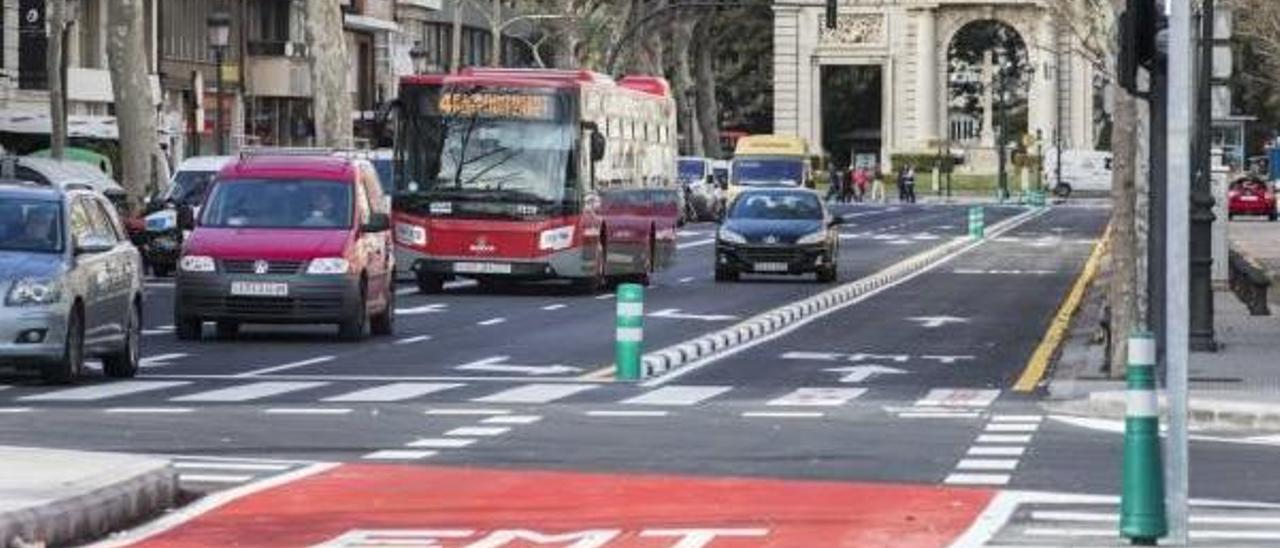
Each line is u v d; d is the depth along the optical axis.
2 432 24.66
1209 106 37.09
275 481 20.91
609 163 56.25
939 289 58.47
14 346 29.67
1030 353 38.56
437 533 17.77
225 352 36.88
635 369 33.03
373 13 120.19
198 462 22.28
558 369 34.50
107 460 20.09
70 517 17.09
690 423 26.52
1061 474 21.70
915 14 166.62
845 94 182.38
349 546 17.09
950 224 108.69
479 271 53.53
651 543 17.20
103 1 91.62
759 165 106.69
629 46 123.75
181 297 38.72
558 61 114.62
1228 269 54.78
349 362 35.22
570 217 53.50
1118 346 33.06
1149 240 32.38
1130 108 32.84
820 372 34.62
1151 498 16.81
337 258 38.66
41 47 85.62
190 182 61.66
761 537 17.52
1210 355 36.09
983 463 22.62
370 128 55.81
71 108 89.25
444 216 53.50
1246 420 27.09
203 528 18.02
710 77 153.50
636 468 22.06
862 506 19.34
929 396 30.69
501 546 17.11
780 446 24.08
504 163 53.69
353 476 21.33
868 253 78.81
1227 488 20.97
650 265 60.06
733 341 40.19
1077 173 162.50
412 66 114.69
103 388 30.47
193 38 100.12
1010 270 68.81
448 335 41.25
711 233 98.94
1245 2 82.25
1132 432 16.88
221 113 80.00
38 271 29.94
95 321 31.08
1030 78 163.88
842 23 166.88
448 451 23.44
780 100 167.75
